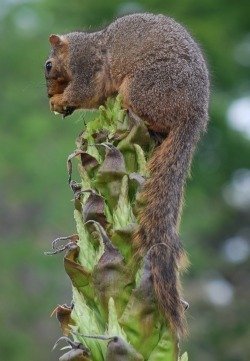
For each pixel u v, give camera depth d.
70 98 10.69
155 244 7.78
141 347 7.36
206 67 9.86
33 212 33.50
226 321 30.50
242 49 36.38
